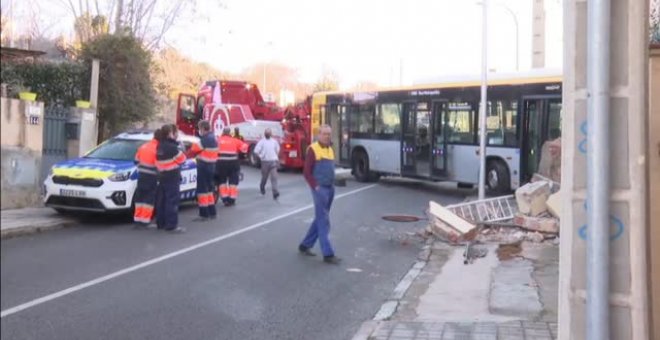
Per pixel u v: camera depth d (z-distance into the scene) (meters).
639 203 3.59
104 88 18.91
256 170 27.39
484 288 8.30
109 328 6.48
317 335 6.48
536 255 10.32
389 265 9.83
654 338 4.69
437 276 9.09
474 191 19.92
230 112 29.47
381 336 6.21
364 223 13.60
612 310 3.66
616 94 3.62
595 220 3.54
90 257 9.69
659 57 4.70
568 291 3.83
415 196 18.52
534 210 12.20
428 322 6.73
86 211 13.89
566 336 3.84
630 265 3.62
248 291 8.09
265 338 6.35
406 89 20.69
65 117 16.17
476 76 18.67
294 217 14.07
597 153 3.51
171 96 37.38
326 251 9.84
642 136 3.59
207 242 11.10
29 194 14.10
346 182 22.55
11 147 13.57
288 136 26.81
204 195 13.66
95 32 23.84
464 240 11.50
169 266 9.25
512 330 6.35
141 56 19.61
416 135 20.25
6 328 6.35
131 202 12.97
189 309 7.22
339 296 7.99
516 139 17.06
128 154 14.18
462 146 18.62
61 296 7.55
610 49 3.55
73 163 13.48
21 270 8.76
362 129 22.69
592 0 3.52
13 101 13.57
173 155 12.10
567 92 3.79
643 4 3.57
